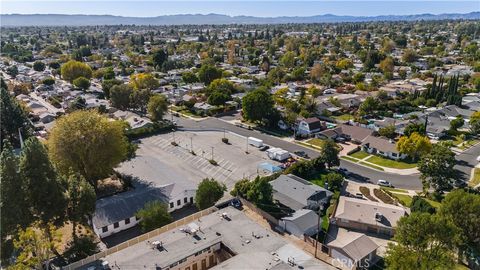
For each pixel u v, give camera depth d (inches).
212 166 3078.2
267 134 3939.5
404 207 2420.0
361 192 2637.8
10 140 3467.0
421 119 4141.2
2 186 1660.9
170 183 2571.4
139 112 4768.7
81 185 1939.0
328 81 6112.2
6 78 6899.6
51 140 2475.4
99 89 5954.7
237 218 2102.6
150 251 1780.3
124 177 2743.6
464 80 6107.3
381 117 4439.0
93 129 2502.5
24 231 1721.2
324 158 2962.6
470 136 3779.5
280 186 2573.8
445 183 2522.1
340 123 4202.8
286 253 1777.8
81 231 2150.6
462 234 1812.3
